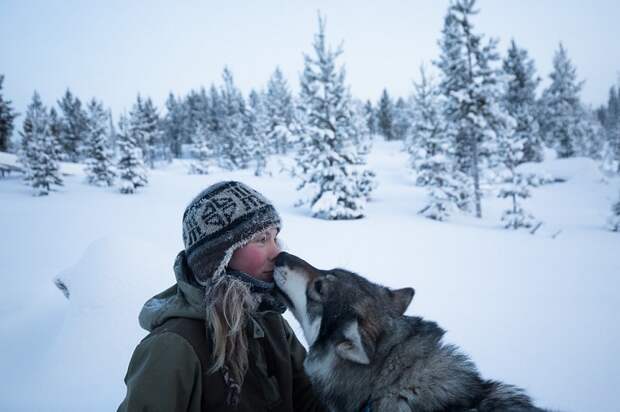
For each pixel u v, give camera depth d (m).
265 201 1.80
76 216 17.50
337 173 17.83
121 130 29.28
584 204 24.77
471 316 5.66
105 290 4.23
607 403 3.46
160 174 39.59
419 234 13.23
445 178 21.22
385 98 72.38
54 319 5.20
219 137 59.38
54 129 53.88
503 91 21.12
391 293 2.40
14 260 10.39
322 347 2.14
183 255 1.71
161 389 1.38
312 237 12.34
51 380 3.65
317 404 2.14
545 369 4.09
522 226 17.11
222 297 1.51
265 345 1.84
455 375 1.94
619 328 5.08
